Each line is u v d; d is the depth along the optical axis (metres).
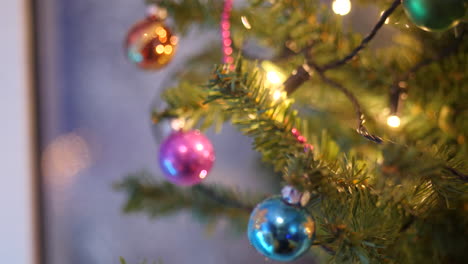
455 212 0.38
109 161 0.65
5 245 0.55
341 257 0.33
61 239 0.61
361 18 0.45
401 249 0.37
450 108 0.40
